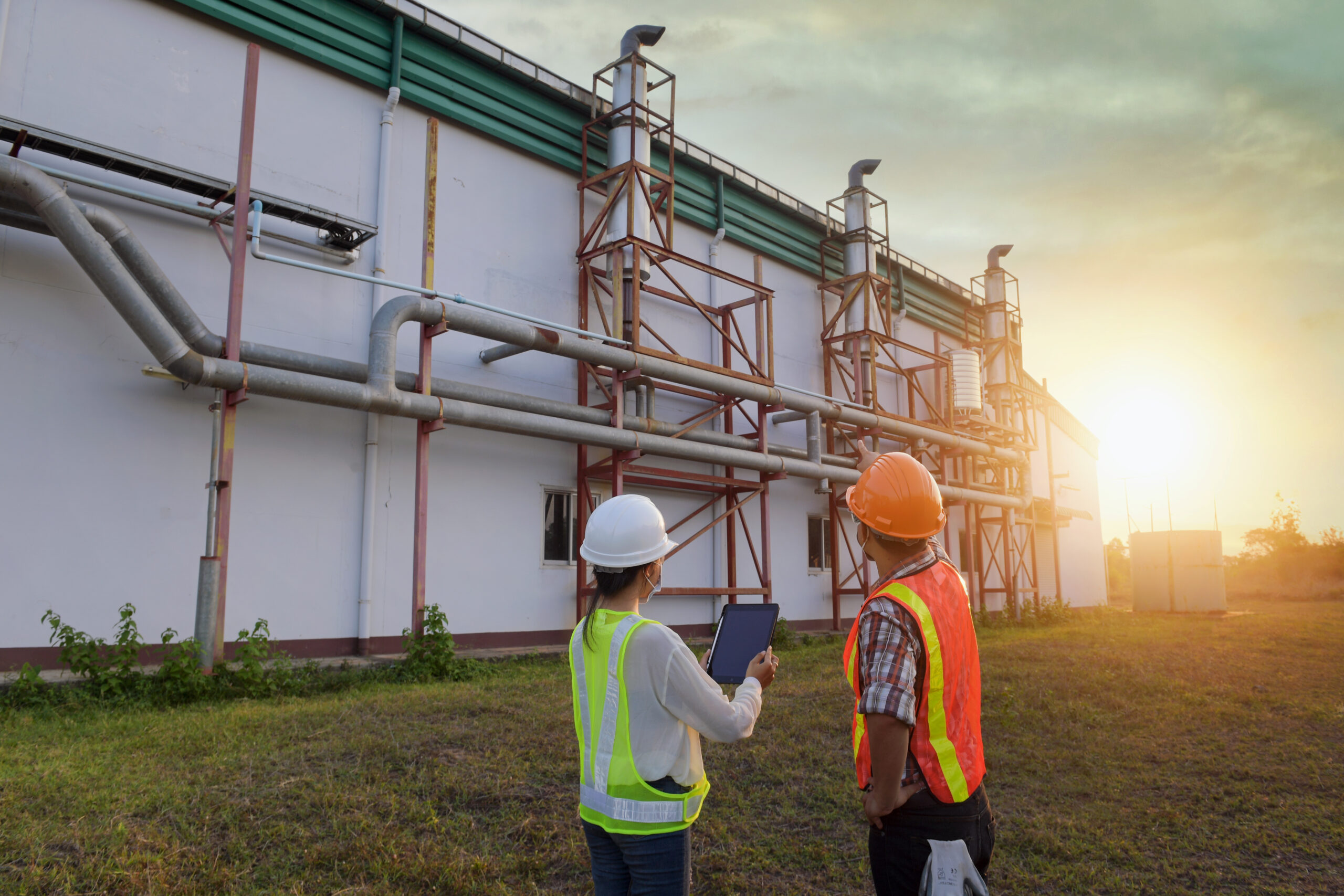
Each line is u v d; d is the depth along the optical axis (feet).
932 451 80.33
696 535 52.54
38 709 26.53
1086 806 19.75
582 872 15.49
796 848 16.99
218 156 38.24
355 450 40.96
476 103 47.73
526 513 47.57
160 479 34.96
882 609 7.85
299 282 40.16
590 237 51.44
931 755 7.77
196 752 21.13
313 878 14.57
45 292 32.99
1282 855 16.87
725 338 56.59
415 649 36.58
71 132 34.19
